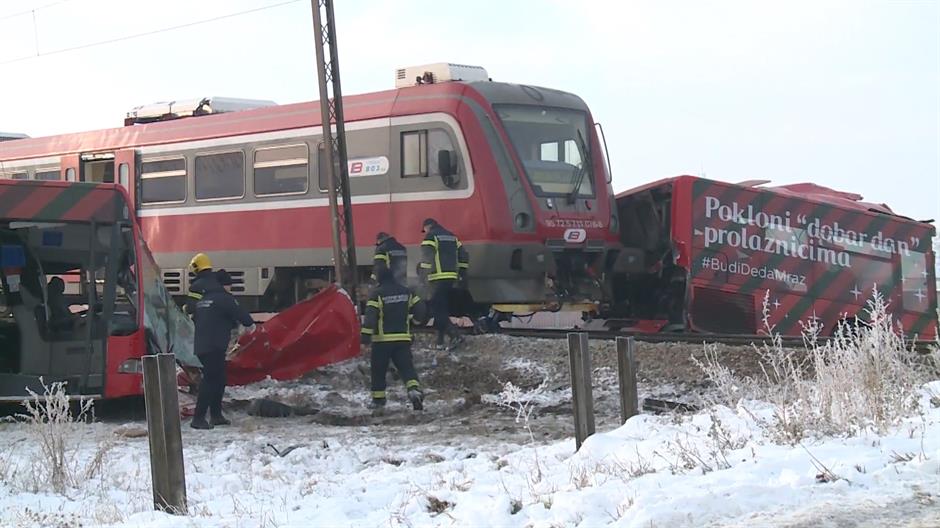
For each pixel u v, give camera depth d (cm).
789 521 550
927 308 2108
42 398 1144
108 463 944
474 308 1797
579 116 1786
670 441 808
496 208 1645
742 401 917
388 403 1341
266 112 1889
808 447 726
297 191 1827
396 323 1282
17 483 855
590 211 1750
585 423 884
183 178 1973
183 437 1123
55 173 2158
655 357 1426
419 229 1702
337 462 961
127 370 1240
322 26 1706
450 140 1680
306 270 1870
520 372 1453
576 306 1758
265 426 1201
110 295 1241
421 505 689
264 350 1370
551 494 668
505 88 1723
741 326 1795
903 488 605
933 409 856
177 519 697
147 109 2123
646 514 565
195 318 1199
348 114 1789
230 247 1908
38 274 1300
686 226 1739
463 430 1135
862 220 1997
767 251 1838
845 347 866
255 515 704
